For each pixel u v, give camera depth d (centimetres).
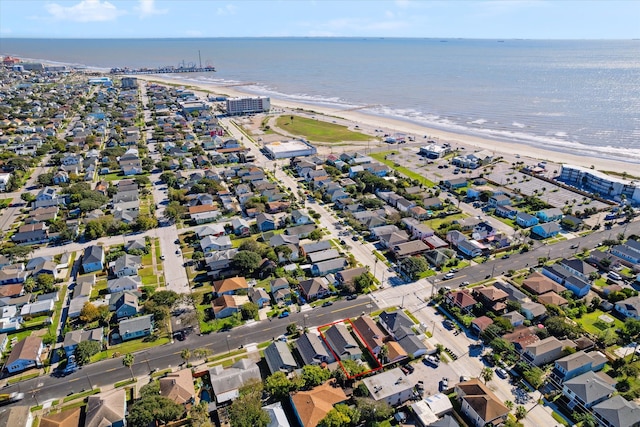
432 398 7906
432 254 12800
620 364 8600
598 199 17175
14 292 11181
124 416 7525
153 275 12144
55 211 15850
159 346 9519
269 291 11450
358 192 18150
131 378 8625
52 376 8725
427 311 10688
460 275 12212
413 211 15750
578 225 14812
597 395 7800
